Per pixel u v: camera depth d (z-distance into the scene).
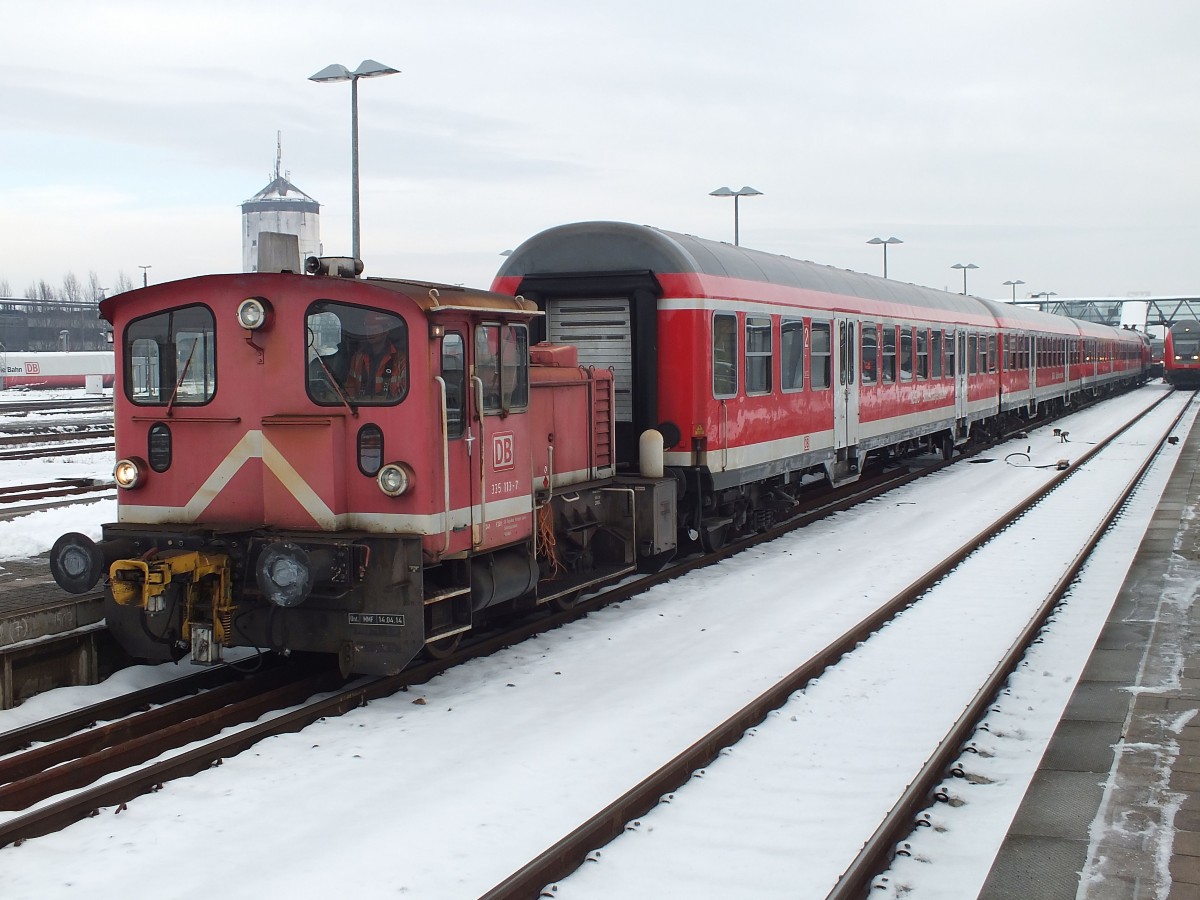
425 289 8.14
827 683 8.23
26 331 96.88
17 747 7.23
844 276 18.00
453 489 8.27
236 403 8.26
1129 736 6.78
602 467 11.55
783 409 14.63
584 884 5.13
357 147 20.45
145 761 6.91
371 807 6.06
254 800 6.15
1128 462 24.08
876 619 9.92
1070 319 44.84
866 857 5.12
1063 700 7.67
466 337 8.45
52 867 5.34
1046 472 22.53
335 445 7.97
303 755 6.85
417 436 7.89
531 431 9.68
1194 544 13.54
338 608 7.96
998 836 5.54
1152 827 5.46
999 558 13.10
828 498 18.98
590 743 7.02
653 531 11.48
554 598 10.05
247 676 8.73
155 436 8.54
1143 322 89.25
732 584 11.95
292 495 8.09
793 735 7.14
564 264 12.50
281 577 7.44
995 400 28.19
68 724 7.56
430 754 6.89
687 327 12.16
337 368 8.07
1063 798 5.84
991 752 6.75
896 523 16.09
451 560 8.54
